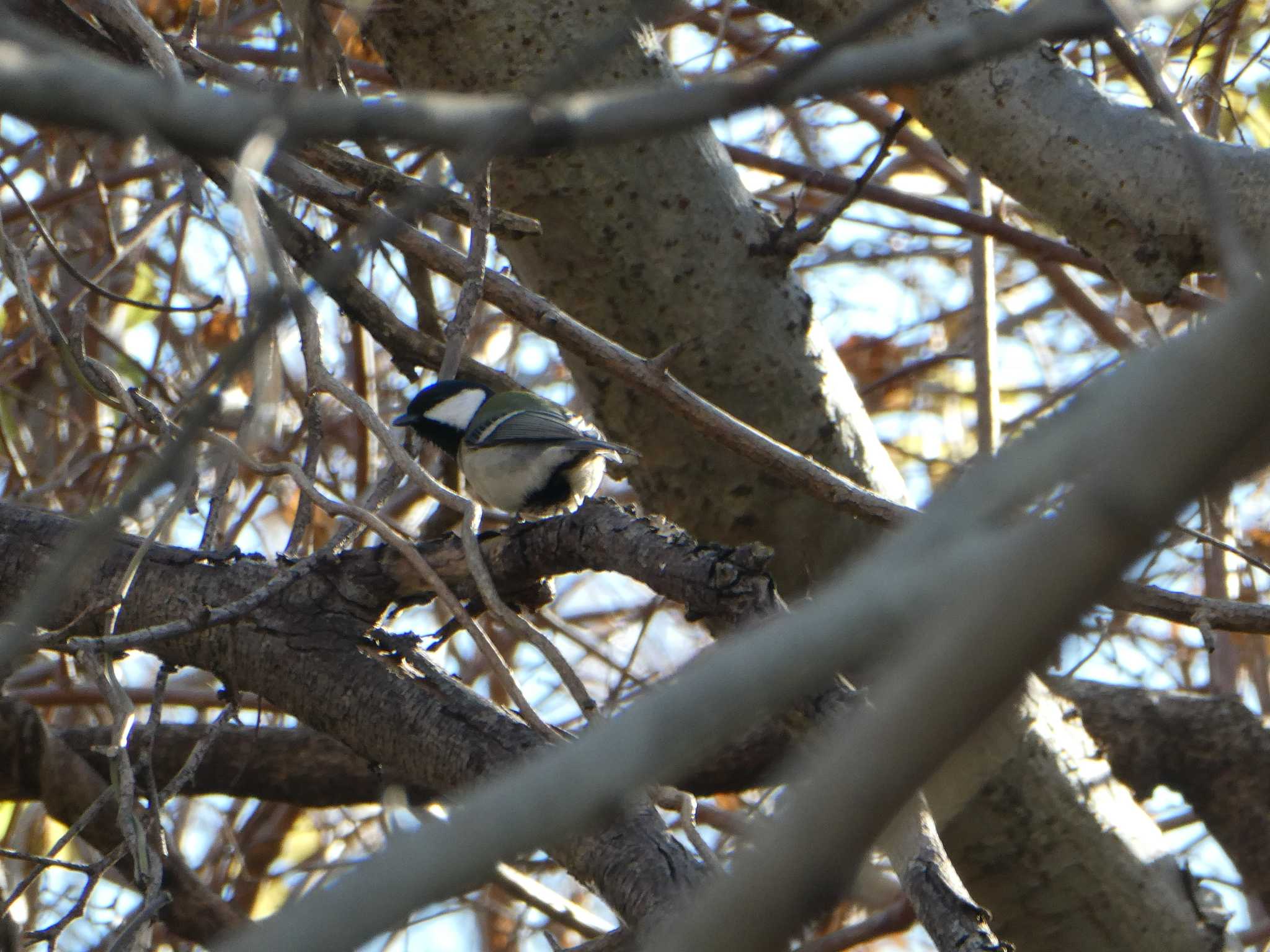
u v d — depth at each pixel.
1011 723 8.31
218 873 12.33
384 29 8.84
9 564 7.61
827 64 2.60
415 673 7.05
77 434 13.27
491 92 8.67
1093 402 1.70
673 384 6.92
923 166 15.82
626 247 8.93
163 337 12.22
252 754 9.65
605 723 2.06
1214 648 6.00
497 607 6.06
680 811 5.60
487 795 1.93
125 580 6.36
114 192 12.74
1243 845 9.70
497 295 7.18
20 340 12.26
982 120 8.19
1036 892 8.48
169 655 7.34
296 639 7.05
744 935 1.80
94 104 2.14
